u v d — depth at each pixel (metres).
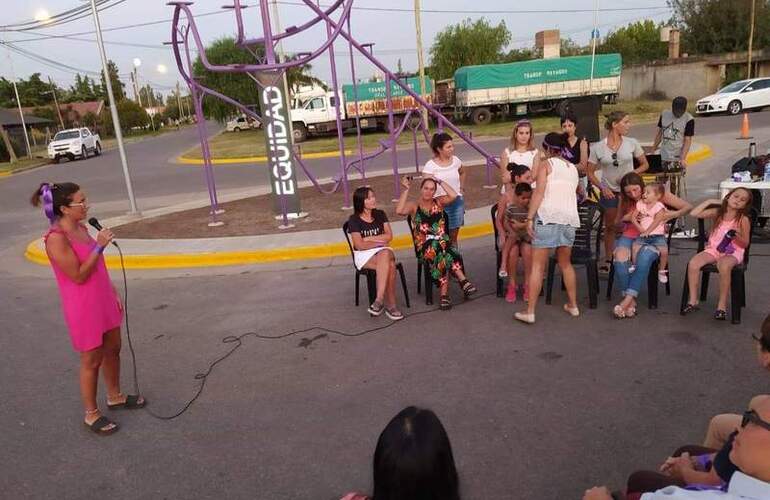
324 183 14.66
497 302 5.86
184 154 28.25
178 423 4.06
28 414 4.33
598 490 2.38
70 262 3.67
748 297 5.43
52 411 4.36
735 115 24.91
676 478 2.44
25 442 3.95
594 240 7.12
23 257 9.58
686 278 5.11
